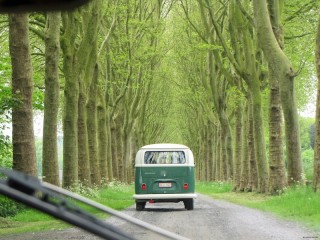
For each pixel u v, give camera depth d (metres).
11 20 21.17
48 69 24.47
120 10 36.66
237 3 30.12
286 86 27.66
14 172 1.86
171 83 69.50
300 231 15.09
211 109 58.97
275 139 32.16
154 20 44.59
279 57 27.28
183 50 51.25
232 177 52.53
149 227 2.26
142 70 49.62
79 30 33.25
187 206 25.11
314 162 24.61
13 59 21.25
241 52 35.84
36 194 1.83
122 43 41.06
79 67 28.66
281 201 25.20
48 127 24.42
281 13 31.77
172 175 25.05
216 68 47.66
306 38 37.03
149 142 83.00
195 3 46.03
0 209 18.77
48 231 15.08
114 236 1.86
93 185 37.50
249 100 39.66
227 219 19.23
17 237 13.84
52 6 1.96
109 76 41.81
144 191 24.94
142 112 67.50
